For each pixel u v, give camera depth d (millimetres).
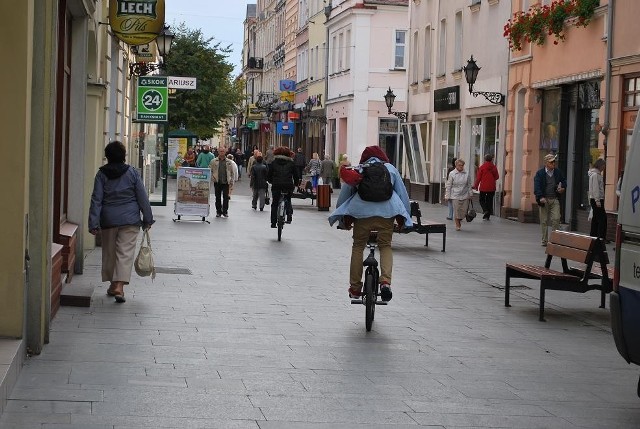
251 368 9391
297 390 8609
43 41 9039
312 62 73125
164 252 19734
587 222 29000
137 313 12195
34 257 9305
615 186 26062
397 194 12164
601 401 8727
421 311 13570
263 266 18031
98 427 7152
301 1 78812
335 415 7828
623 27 25969
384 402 8328
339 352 10375
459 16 42125
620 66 26016
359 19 59156
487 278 17672
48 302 9977
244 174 81688
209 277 16094
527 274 13625
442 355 10492
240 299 13805
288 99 80812
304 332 11469
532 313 13781
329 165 49406
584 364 10383
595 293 16016
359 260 12070
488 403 8484
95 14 18312
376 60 59500
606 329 12656
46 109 9227
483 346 11148
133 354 9734
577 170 29875
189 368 9250
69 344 10062
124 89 28062
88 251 18719
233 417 7625
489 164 33688
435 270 18672
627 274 8148
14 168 8664
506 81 35594
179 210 28656
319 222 30625
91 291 12852
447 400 8516
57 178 13609
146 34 19562
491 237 26750
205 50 65625
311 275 16969
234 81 68562
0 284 8812
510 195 34938
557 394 8938
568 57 29906
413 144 49250
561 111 31266
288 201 24797
